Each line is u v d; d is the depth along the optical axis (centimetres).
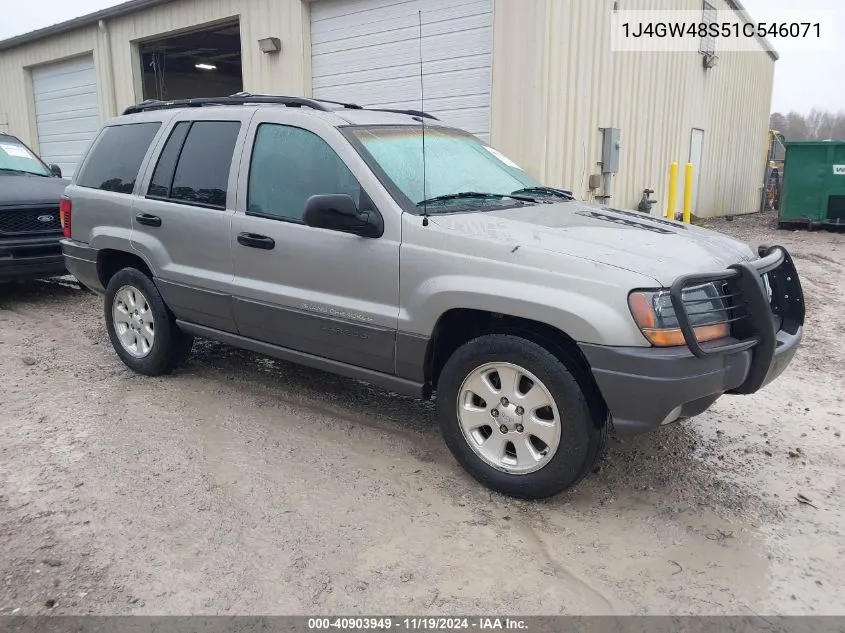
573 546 306
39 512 326
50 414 444
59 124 1553
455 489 354
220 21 1149
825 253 1126
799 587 280
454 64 867
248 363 549
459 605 266
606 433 329
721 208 1709
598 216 387
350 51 981
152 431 419
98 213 519
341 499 343
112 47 1352
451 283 338
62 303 774
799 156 1424
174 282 467
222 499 340
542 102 782
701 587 279
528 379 335
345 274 379
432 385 376
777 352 332
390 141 404
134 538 307
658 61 1123
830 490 358
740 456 396
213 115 460
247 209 425
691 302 306
